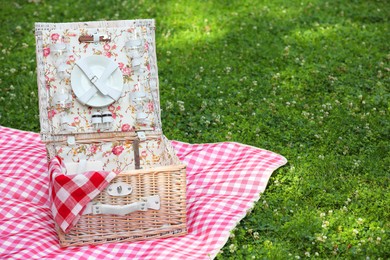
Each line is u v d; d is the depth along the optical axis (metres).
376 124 3.95
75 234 2.97
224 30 5.26
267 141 3.83
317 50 4.88
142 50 3.30
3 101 4.27
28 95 4.34
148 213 3.02
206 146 3.73
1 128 3.94
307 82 4.47
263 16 5.45
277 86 4.43
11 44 4.99
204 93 4.36
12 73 4.57
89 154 3.28
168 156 3.22
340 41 5.01
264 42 5.04
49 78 3.23
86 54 3.27
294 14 5.48
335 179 3.45
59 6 5.65
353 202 3.28
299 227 3.09
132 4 5.69
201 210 3.19
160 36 5.18
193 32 5.23
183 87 4.45
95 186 2.92
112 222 2.99
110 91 3.24
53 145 3.24
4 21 5.38
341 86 4.39
